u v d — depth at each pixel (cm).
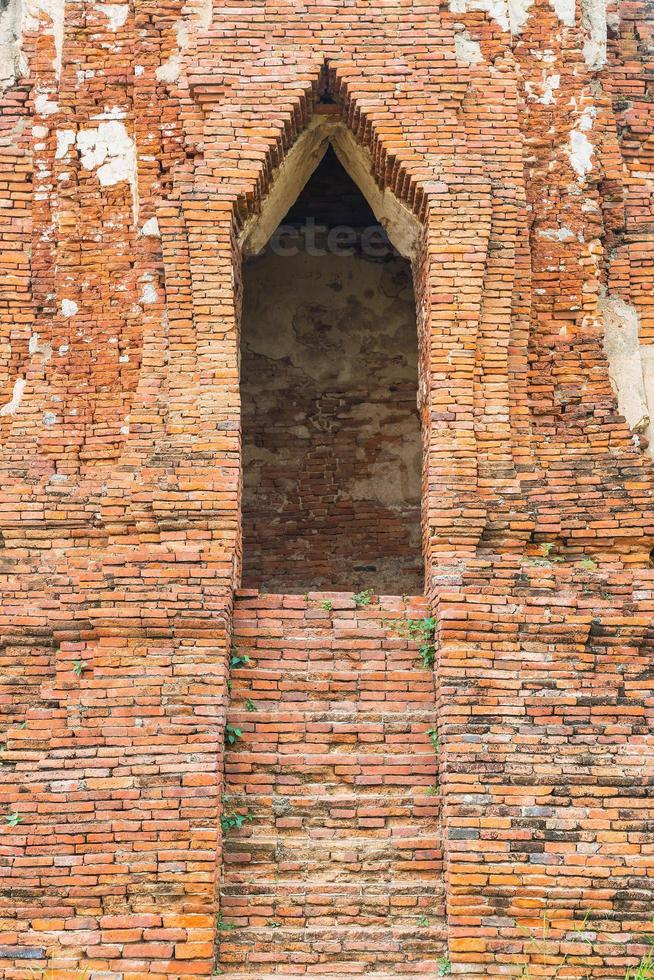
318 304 1484
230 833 949
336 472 1441
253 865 935
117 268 1093
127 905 887
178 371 1046
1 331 1096
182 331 1052
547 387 1084
